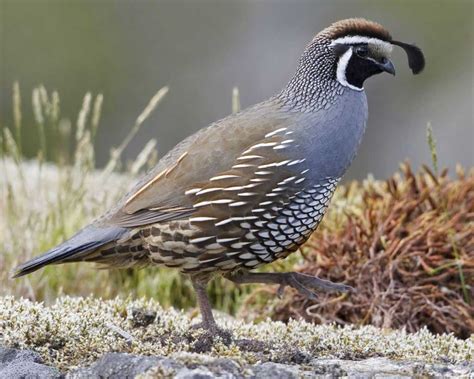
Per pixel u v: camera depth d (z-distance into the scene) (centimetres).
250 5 3106
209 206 1003
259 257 1020
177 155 1044
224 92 2927
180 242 1009
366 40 1059
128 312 1010
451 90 2667
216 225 1003
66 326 956
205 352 941
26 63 3128
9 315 966
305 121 1030
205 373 846
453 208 1280
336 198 1395
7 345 929
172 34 3152
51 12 3259
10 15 3241
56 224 1380
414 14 2916
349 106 1049
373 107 2672
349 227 1241
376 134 2645
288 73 2906
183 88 2972
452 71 2748
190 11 3159
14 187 1588
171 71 3048
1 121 2898
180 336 968
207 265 1013
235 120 1049
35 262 1005
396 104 2672
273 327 1045
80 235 1024
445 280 1200
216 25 3116
